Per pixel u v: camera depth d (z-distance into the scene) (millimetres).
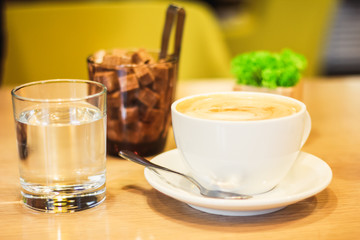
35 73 1911
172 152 795
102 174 696
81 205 678
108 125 853
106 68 825
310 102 1173
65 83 724
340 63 4934
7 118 1087
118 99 831
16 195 731
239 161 640
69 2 3143
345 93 1246
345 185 743
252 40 3227
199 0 3748
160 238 609
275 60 879
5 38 1956
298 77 884
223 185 672
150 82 829
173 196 631
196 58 1924
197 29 1919
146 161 722
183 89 1307
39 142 658
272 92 854
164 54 912
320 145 908
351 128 998
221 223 641
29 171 671
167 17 900
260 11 3201
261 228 627
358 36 4902
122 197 718
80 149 667
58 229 632
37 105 651
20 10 1898
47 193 671
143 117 841
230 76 1993
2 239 609
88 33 1917
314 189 627
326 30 3176
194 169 680
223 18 3799
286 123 633
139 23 1942
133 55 854
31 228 635
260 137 628
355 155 861
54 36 1904
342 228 624
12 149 915
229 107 699
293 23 3125
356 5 4867
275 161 647
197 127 641
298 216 653
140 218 657
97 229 631
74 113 659
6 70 1916
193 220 650
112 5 1937
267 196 676
